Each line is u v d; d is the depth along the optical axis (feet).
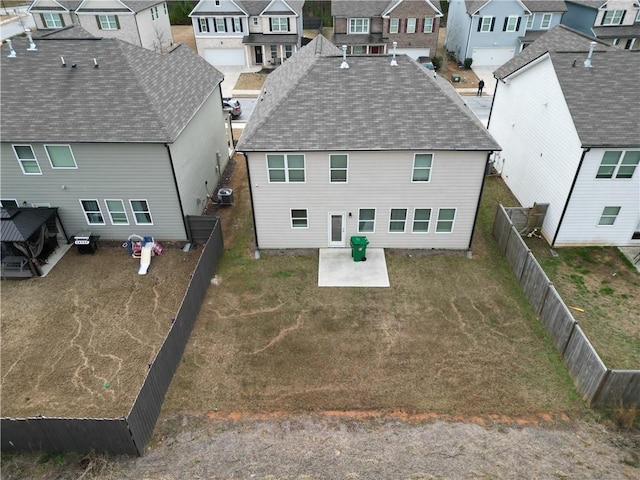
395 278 59.31
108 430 36.42
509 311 53.67
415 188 58.80
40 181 61.87
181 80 70.95
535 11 137.69
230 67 149.89
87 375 46.34
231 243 67.10
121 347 49.62
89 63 63.00
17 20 197.26
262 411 42.29
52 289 58.13
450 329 51.31
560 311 47.34
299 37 150.41
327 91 58.75
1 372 46.75
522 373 45.78
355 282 58.70
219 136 84.12
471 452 38.01
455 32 150.10
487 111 112.16
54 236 64.75
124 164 60.13
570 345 45.42
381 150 54.80
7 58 63.26
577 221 62.85
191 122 67.62
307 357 48.08
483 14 135.23
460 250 64.44
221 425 40.96
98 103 60.13
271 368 46.83
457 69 143.43
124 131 57.93
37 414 42.37
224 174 86.58
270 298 56.29
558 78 61.26
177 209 64.39
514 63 81.30
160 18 160.86
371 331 51.24
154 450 38.73
